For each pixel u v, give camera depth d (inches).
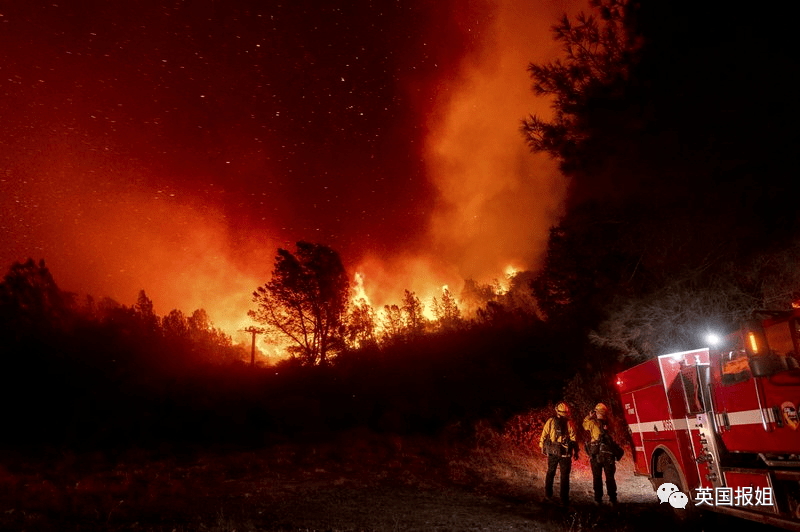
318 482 504.7
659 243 503.2
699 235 472.7
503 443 698.2
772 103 342.0
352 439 885.8
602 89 394.0
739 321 240.5
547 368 938.7
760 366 228.5
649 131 388.5
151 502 406.3
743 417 259.8
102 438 974.4
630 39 403.9
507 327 1262.3
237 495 438.9
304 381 1434.5
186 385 1275.8
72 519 346.3
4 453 782.5
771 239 415.5
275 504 402.0
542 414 712.4
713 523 304.8
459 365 1164.5
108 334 1438.2
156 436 1034.7
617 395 669.3
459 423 915.4
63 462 671.1
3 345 1234.0
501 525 328.2
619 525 319.9
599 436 383.2
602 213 541.0
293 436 1051.3
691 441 301.3
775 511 239.8
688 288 518.6
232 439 1028.5
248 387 1391.5
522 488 464.1
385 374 1355.8
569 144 422.9
